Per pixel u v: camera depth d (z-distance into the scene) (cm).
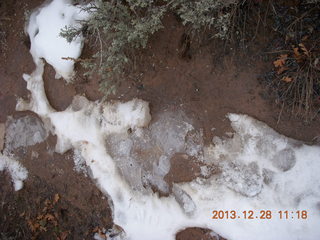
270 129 295
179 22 305
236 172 301
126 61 282
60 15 330
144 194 325
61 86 346
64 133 346
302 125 289
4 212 384
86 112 338
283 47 290
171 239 319
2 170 379
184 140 314
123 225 333
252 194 295
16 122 368
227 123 304
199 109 310
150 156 323
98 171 337
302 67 283
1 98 372
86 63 291
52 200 364
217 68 305
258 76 297
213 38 299
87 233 355
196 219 309
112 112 331
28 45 357
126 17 282
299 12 286
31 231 376
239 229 297
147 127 323
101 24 280
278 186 291
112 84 316
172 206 316
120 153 330
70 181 352
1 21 364
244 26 289
